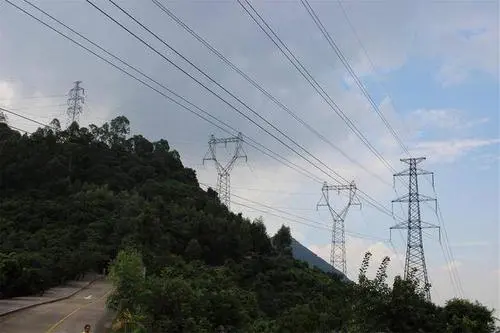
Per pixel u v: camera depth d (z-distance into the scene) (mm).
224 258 101750
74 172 126062
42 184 115062
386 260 23828
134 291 32094
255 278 80938
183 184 139375
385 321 23141
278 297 62750
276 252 115500
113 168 133875
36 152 120625
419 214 57344
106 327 34656
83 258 81875
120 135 154875
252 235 112750
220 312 37281
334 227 76750
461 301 42125
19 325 34656
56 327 34438
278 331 28453
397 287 24109
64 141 133250
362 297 23188
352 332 22641
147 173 138125
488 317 40938
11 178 112812
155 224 90250
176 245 95812
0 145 117125
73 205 106062
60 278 72625
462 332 37719
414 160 58344
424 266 53938
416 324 24250
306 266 101812
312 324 26109
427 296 27766
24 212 100188
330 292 49656
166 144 161125
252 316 44688
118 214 105312
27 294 58125
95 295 59719
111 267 34594
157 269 57375
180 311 32281
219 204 127438
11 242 85312
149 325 30484
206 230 104562
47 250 83125
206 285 46469
